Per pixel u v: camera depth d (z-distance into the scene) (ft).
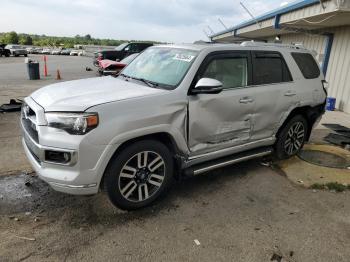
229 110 13.51
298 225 11.41
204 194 13.39
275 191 13.97
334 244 10.43
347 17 28.71
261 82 15.06
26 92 38.60
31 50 224.94
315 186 14.51
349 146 20.18
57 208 11.73
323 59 37.58
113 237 10.21
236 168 16.29
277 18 37.32
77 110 9.97
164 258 9.38
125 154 10.91
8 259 9.00
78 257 9.24
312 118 18.40
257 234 10.76
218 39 85.87
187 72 12.55
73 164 9.96
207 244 10.11
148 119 10.99
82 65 96.27
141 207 11.87
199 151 13.09
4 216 11.07
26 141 11.98
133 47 67.62
